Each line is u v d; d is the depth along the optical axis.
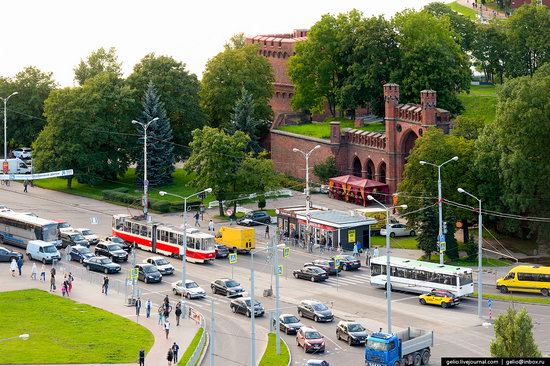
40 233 179.50
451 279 148.75
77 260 173.25
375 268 157.50
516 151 170.00
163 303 140.75
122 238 186.75
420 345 119.75
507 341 101.94
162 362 120.38
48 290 154.12
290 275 165.88
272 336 133.00
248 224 199.12
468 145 178.38
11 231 185.00
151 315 142.50
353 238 179.75
